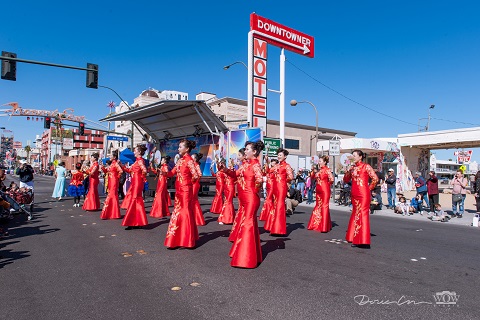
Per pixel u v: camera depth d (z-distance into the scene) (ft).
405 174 97.91
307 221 34.55
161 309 12.22
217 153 58.65
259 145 17.53
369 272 17.02
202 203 49.93
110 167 32.30
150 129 72.38
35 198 53.72
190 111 57.16
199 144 64.28
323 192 28.14
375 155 99.04
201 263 17.85
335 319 11.60
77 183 43.11
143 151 27.27
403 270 17.56
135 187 26.81
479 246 24.58
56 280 15.17
